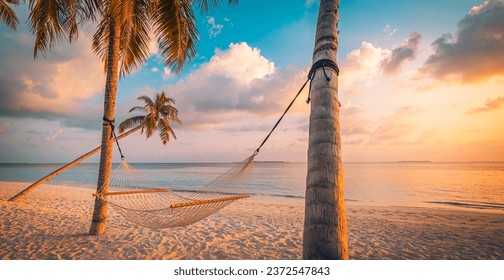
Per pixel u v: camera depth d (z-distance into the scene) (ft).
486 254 15.52
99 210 16.52
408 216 29.09
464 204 45.80
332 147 4.93
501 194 61.46
